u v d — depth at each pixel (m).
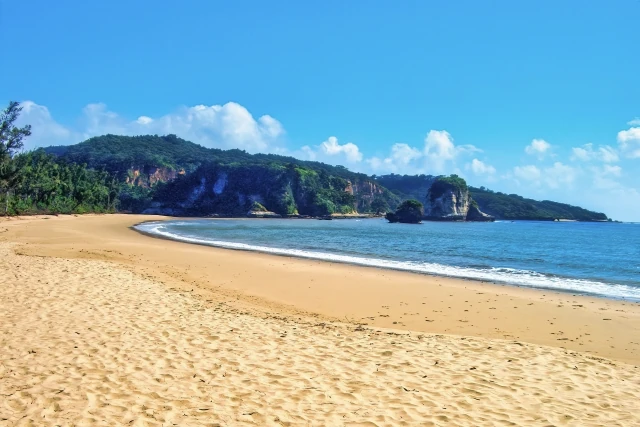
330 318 12.38
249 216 146.50
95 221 68.12
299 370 7.04
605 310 13.61
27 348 7.36
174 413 5.45
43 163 97.50
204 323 9.58
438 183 144.12
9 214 61.00
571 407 5.92
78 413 5.29
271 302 14.30
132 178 173.25
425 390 6.38
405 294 15.87
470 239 52.72
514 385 6.62
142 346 7.78
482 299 15.09
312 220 134.50
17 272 13.87
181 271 19.47
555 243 48.91
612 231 94.81
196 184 162.62
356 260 26.86
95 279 13.59
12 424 4.97
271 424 5.28
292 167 169.50
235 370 6.93
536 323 12.03
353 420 5.45
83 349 7.46
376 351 8.12
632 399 6.20
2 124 59.44
